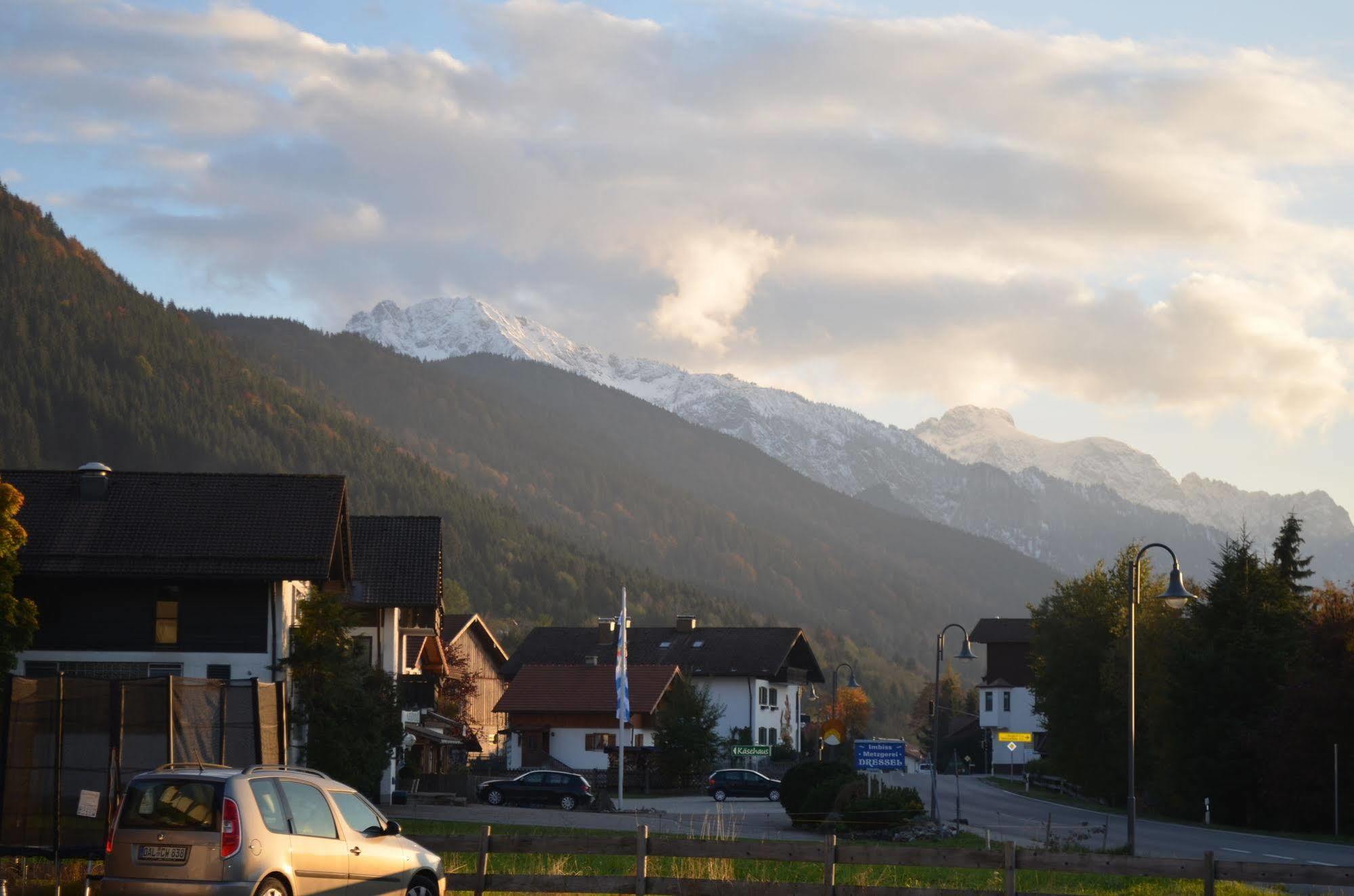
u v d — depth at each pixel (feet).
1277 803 195.62
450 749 265.54
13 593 149.07
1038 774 324.60
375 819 67.62
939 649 181.88
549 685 309.63
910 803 168.86
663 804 233.35
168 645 148.36
